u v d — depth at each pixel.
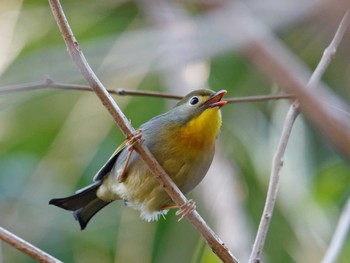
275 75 1.95
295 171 10.80
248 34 2.04
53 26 12.56
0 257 10.95
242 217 10.85
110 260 11.48
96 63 9.17
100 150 11.96
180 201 5.97
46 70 7.81
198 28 5.05
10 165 11.98
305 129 11.01
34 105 12.20
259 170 11.28
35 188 11.88
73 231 11.66
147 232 11.42
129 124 6.08
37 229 11.60
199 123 7.09
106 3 12.28
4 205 11.67
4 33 12.52
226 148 11.81
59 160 12.05
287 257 10.62
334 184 10.76
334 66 8.95
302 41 9.05
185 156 7.07
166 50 6.46
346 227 6.70
